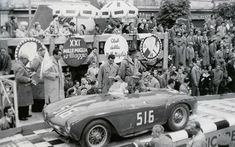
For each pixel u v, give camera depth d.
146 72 10.56
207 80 12.86
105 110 7.55
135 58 10.91
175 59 14.68
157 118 8.22
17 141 8.11
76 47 11.85
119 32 13.45
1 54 10.07
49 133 8.59
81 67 12.64
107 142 7.61
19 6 18.44
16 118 8.54
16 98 8.51
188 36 15.59
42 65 9.32
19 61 9.05
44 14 13.38
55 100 9.52
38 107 9.88
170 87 10.70
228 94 12.77
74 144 7.90
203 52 15.39
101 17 14.43
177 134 8.37
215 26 20.17
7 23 12.11
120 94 8.75
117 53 12.51
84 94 9.86
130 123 7.84
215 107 11.16
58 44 12.01
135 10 14.51
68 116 7.47
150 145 6.80
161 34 14.41
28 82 9.02
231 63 13.71
